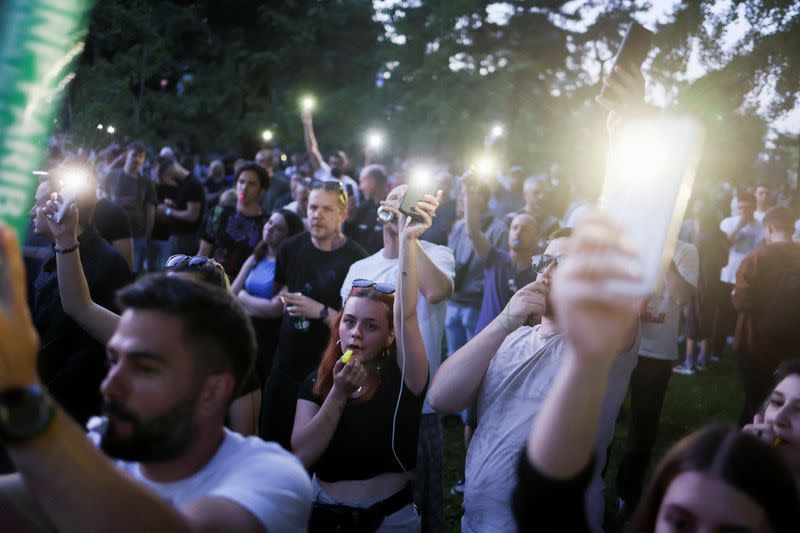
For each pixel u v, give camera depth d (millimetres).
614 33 17688
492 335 2723
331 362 2971
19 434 1157
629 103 2041
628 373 2607
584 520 1309
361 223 7625
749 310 4730
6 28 1210
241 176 6172
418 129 21906
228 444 1637
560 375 1252
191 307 1516
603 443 2580
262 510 1505
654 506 1547
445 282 3832
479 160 5457
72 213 2887
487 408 2684
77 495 1199
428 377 2979
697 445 1518
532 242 5332
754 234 8680
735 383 7848
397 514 2846
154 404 1475
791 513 1453
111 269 3598
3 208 1204
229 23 24469
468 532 2658
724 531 1436
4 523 1622
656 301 4574
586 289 1063
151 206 9203
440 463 3500
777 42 4074
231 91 22062
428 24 22406
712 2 4129
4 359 1135
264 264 5059
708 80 4188
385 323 2955
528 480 1313
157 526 1263
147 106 13781
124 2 7398
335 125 23688
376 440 2820
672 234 1087
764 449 1491
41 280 3502
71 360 3400
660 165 1087
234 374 1600
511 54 22312
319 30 24984
